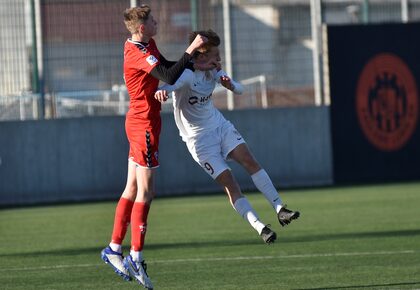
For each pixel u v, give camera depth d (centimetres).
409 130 6700
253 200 5806
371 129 6631
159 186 6356
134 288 2839
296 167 6525
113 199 6216
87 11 6038
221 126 2773
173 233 4284
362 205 5250
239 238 4028
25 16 6009
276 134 6488
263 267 3192
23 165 6138
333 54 6531
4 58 6019
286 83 6412
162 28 6125
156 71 2553
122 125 6244
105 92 6075
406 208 5022
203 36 2558
